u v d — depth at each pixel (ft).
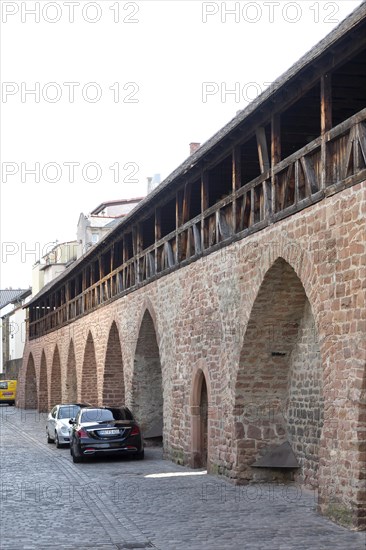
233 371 54.60
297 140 59.52
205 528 38.50
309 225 42.42
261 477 53.78
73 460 71.72
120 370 98.53
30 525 40.32
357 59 41.55
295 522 39.45
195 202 78.54
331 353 39.83
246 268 52.16
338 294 39.01
